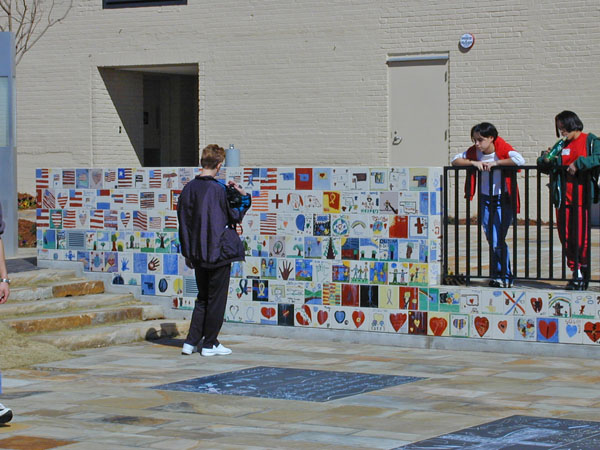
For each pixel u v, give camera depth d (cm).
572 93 2112
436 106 2244
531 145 2153
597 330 1062
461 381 944
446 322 1138
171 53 2497
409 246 1155
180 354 1131
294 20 2367
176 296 1323
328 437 726
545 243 1667
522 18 2150
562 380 945
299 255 1223
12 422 787
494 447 690
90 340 1175
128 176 1353
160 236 1333
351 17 2309
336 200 1198
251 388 924
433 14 2233
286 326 1234
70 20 2581
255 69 2412
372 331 1181
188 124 2816
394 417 792
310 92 2361
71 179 1395
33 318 1194
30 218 2183
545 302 1086
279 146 2398
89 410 832
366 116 2306
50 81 2611
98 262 1379
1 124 1502
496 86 2180
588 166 1068
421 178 1146
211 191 1095
